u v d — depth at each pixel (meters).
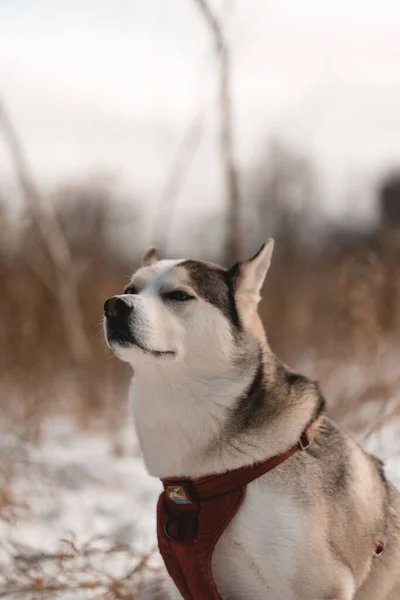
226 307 4.42
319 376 8.32
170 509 4.31
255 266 4.55
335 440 4.38
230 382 4.23
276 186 14.88
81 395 9.90
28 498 6.57
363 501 4.29
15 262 10.72
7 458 7.04
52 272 10.55
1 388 9.17
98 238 12.28
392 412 6.44
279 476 4.10
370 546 4.31
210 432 4.18
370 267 9.16
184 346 4.25
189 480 4.21
